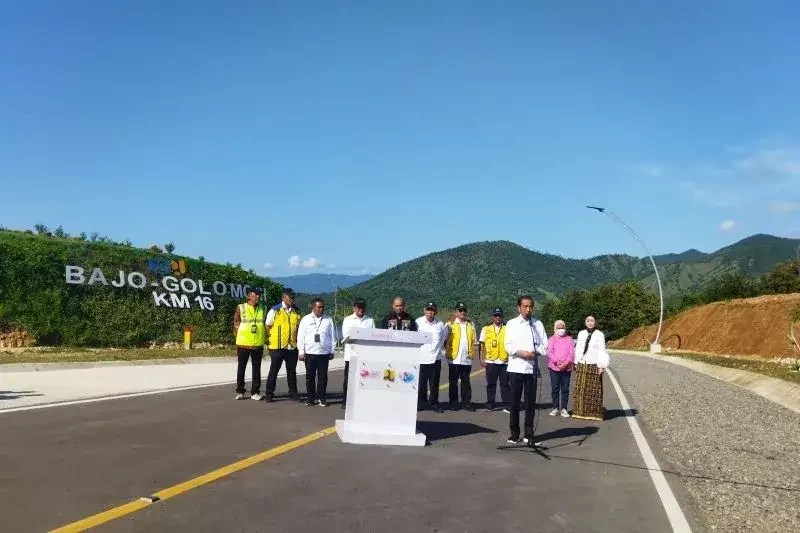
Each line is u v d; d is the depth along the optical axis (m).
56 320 24.36
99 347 25.62
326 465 8.17
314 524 5.89
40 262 24.14
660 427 12.63
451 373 14.53
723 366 32.06
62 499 6.31
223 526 5.73
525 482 7.82
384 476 7.78
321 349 13.14
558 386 13.81
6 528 5.48
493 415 13.52
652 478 8.29
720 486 8.09
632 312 88.38
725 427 13.01
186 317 29.20
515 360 10.05
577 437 11.15
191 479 7.19
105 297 26.08
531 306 10.11
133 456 8.15
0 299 23.16
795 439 12.00
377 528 5.88
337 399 14.62
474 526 6.09
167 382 16.61
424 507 6.59
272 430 10.24
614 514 6.67
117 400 12.89
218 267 31.36
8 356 20.91
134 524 5.70
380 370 9.91
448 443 10.10
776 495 7.78
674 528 6.27
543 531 6.04
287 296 13.85
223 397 14.00
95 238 28.06
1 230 25.67
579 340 13.70
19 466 7.46
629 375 26.67
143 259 27.73
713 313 53.28
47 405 11.86
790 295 47.72
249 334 13.72
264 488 7.00
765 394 20.77
